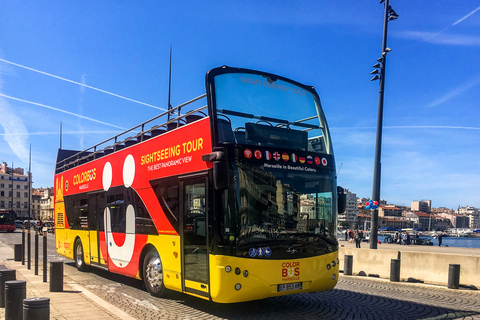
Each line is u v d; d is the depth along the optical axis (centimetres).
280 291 688
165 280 835
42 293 909
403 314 759
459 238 17712
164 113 920
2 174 15625
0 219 5497
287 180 730
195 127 771
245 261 659
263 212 691
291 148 764
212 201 692
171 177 837
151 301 865
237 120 734
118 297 909
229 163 678
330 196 784
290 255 704
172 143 848
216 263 663
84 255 1300
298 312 770
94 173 1266
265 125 746
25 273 1245
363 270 1357
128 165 1041
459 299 920
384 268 1287
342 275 1331
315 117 844
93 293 934
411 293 998
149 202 918
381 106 1817
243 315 742
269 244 684
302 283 713
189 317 724
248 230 669
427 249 3434
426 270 1171
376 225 1792
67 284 1058
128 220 1016
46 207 17075
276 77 817
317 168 776
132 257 985
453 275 1047
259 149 715
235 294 651
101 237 1171
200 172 737
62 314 705
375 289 1058
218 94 730
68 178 1515
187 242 761
